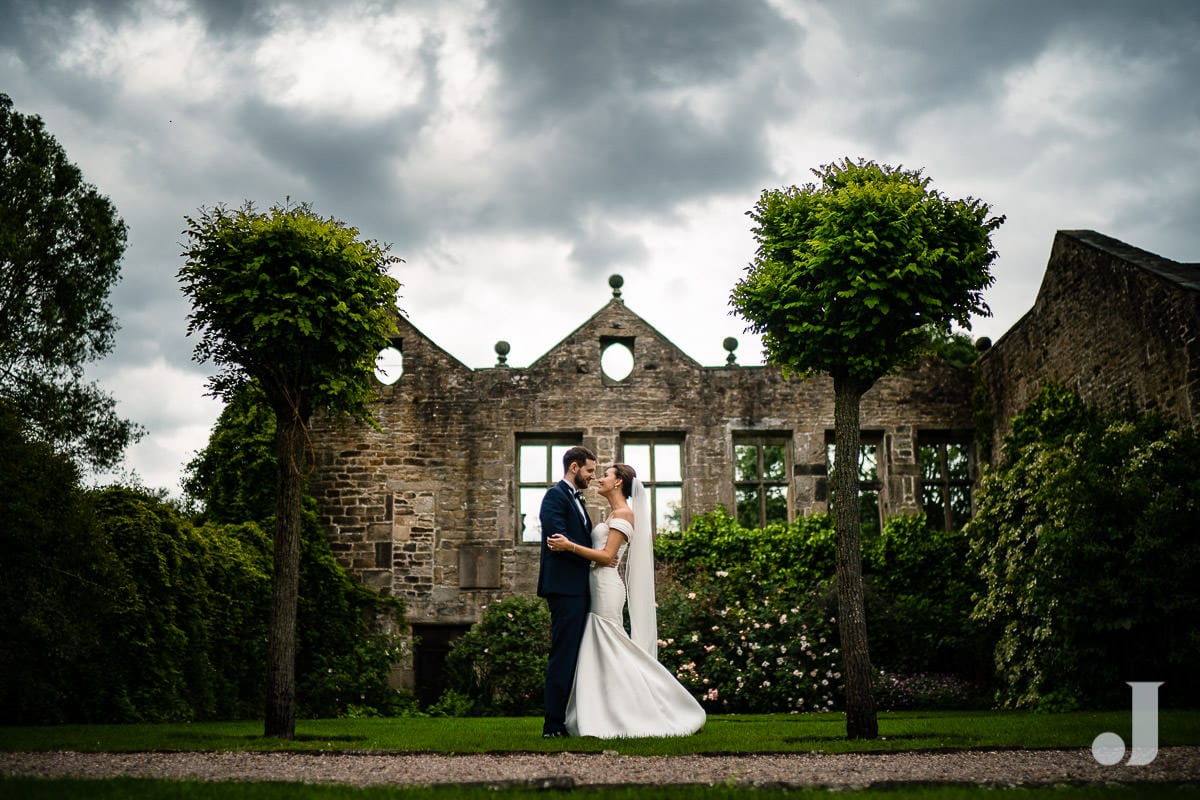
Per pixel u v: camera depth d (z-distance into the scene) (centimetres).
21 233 2572
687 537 1783
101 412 2736
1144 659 1217
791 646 1569
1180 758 583
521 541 1830
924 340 952
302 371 931
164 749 688
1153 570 1184
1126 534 1218
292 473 902
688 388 1859
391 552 1802
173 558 1268
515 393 1861
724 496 1823
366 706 1631
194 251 925
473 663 1680
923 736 760
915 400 1867
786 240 938
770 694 1527
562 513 788
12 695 1052
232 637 1415
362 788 472
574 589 777
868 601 1667
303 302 892
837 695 1588
